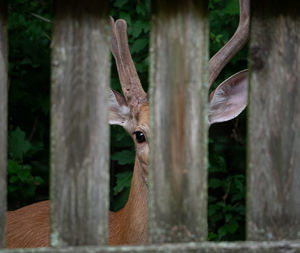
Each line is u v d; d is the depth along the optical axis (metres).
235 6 10.55
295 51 4.32
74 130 4.17
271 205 4.33
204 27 4.17
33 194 11.25
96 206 4.19
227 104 8.73
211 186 11.03
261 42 4.31
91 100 4.18
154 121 4.21
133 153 11.13
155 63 4.19
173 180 4.19
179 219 4.20
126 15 11.21
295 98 4.33
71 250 4.03
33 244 9.09
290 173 4.34
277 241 4.27
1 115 4.25
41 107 12.10
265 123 4.33
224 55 8.28
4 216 4.29
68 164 4.17
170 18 4.16
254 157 4.34
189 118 4.18
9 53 11.79
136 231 7.74
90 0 4.14
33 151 12.04
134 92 8.41
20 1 11.33
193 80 4.17
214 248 4.12
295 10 4.30
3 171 4.27
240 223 11.21
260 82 4.32
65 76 4.16
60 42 4.16
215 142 11.62
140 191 7.75
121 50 8.57
